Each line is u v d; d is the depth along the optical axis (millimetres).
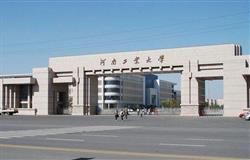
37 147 18844
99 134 27406
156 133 28438
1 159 14703
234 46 77688
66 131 30578
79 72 94562
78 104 94500
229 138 23781
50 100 98000
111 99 181625
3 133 28359
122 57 88375
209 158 14797
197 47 81062
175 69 83125
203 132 29609
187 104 81500
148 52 85625
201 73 79875
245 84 75938
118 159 14711
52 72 98688
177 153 16438
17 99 102938
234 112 76625
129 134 27375
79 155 15875
